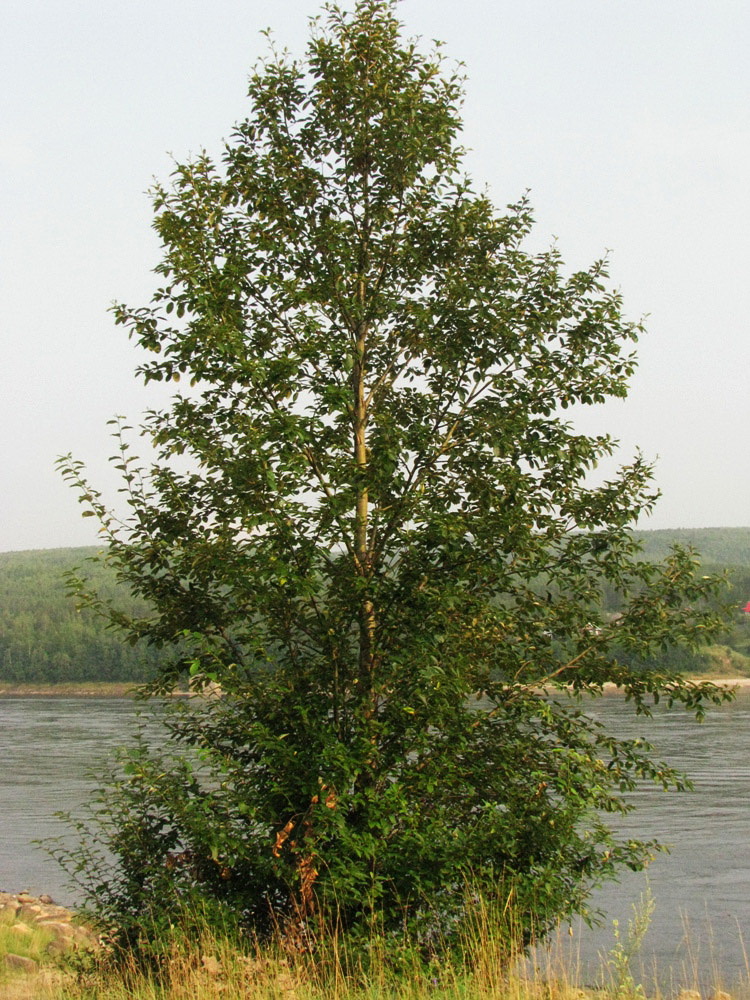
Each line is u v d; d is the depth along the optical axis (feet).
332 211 29.71
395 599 26.50
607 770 27.22
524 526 26.68
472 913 23.89
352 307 28.48
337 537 26.55
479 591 27.55
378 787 26.23
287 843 25.50
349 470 26.43
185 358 27.12
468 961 23.63
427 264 29.76
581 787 26.21
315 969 23.40
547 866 24.98
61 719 213.46
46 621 426.10
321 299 28.66
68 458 28.19
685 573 28.40
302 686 26.81
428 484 28.30
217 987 22.59
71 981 27.32
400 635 26.30
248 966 23.44
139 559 28.04
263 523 25.30
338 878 23.86
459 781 26.25
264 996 22.13
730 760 126.72
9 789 105.19
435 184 29.53
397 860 25.14
